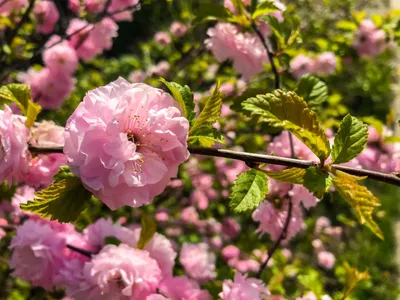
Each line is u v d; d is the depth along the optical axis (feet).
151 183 0.49
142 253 0.71
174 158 0.50
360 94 2.56
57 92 1.28
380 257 2.63
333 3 1.96
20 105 0.67
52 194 0.50
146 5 1.38
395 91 2.55
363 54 1.51
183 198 2.10
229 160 1.85
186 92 0.55
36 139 0.66
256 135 1.48
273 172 0.53
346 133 0.53
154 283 0.70
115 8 1.33
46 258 0.78
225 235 2.03
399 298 2.34
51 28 1.44
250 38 1.03
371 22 1.51
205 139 0.53
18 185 1.08
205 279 1.05
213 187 1.98
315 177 0.51
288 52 0.97
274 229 1.00
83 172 0.47
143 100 0.49
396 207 2.93
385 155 1.14
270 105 0.53
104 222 0.80
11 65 1.36
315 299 0.94
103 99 0.49
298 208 1.01
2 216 1.14
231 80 1.39
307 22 1.87
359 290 2.22
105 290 0.68
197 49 1.77
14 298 1.36
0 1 1.36
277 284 1.13
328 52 1.36
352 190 0.49
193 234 1.95
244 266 1.71
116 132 0.47
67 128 0.48
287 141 0.90
